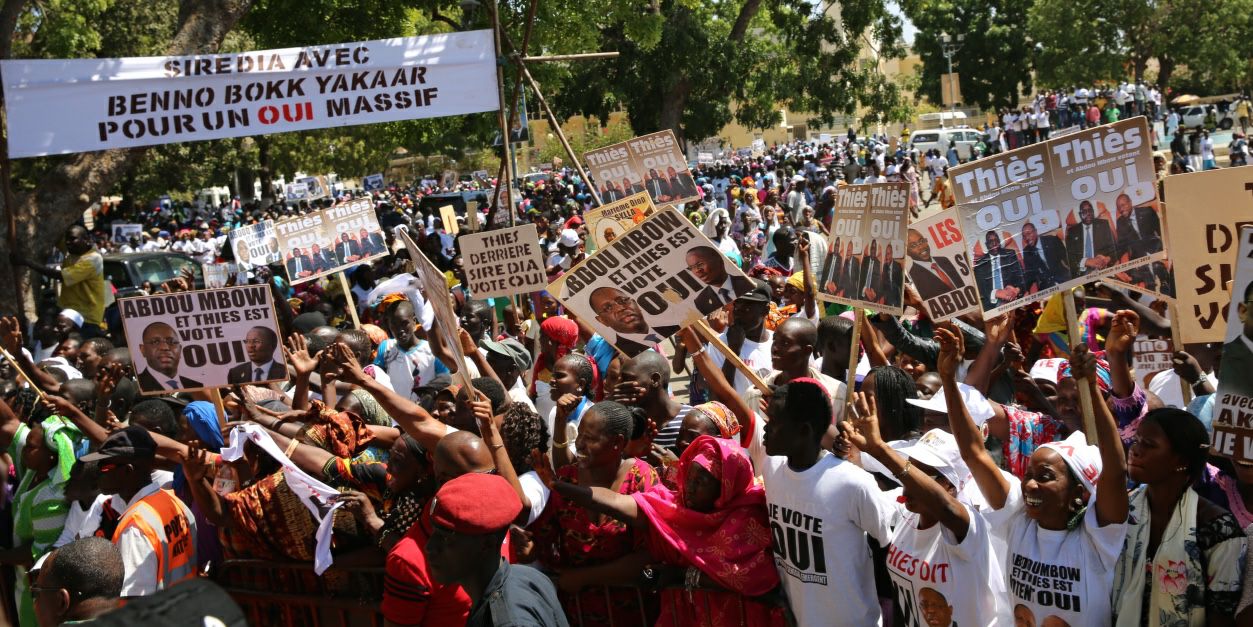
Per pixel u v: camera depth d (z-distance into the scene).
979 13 72.00
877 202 4.74
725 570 4.39
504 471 4.32
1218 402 3.84
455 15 21.80
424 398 6.28
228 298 5.39
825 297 5.07
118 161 13.52
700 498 4.44
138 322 5.43
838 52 40.50
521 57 11.15
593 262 5.37
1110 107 41.47
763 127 41.75
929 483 3.88
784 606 4.36
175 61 9.41
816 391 4.20
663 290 5.33
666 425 5.66
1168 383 6.05
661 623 4.63
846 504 4.13
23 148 9.25
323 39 18.92
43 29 22.62
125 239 32.81
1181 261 4.72
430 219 24.70
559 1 20.83
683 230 5.24
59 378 7.45
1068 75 63.25
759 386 5.23
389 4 19.05
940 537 3.99
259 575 5.10
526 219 25.14
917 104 78.19
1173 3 60.50
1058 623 3.85
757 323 7.23
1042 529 3.92
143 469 5.00
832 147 49.69
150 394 5.44
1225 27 60.44
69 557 3.82
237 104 9.52
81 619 3.79
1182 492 3.72
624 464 4.74
